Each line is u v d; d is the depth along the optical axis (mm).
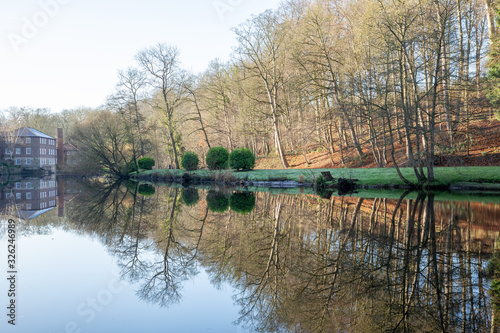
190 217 13367
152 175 40281
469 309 4742
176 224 12125
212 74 42844
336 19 29250
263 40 33938
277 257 7449
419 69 19906
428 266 6520
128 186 32094
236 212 14156
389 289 5492
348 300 5152
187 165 38406
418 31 20078
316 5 28656
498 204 13719
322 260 7117
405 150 28781
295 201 16938
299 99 32906
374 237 8945
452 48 19594
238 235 9828
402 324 4379
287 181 27203
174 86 42344
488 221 10562
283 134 39000
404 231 9547
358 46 26719
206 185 30984
